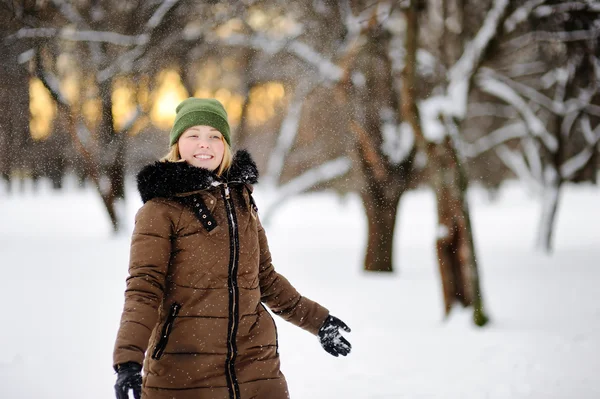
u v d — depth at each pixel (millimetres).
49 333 6363
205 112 2723
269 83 12500
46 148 9391
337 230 20094
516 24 8578
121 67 9703
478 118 20781
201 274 2467
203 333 2434
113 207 16391
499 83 13570
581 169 15391
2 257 12531
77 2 9188
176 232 2480
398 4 8781
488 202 32094
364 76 11398
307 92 12281
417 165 12438
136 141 12094
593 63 11352
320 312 2812
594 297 8812
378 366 5312
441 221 7398
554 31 10133
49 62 8812
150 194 2473
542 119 17875
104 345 5906
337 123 12758
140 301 2330
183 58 10273
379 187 11758
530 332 6594
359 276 11133
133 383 2127
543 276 10922
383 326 7023
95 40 9250
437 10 12094
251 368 2498
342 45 10906
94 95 9789
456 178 7309
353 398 4465
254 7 10836
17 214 23016
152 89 10047
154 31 9695
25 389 4555
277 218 25047
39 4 8391
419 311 8016
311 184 14172
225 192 2572
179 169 2475
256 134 14586
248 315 2525
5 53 8039
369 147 11648
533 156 19375
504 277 10828
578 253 14453
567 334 6480
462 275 7184
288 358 5598
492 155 23484
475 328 6867
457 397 4469
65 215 23094
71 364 5238
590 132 16016
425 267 12594
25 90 8383
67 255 12883
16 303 7992
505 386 4699
